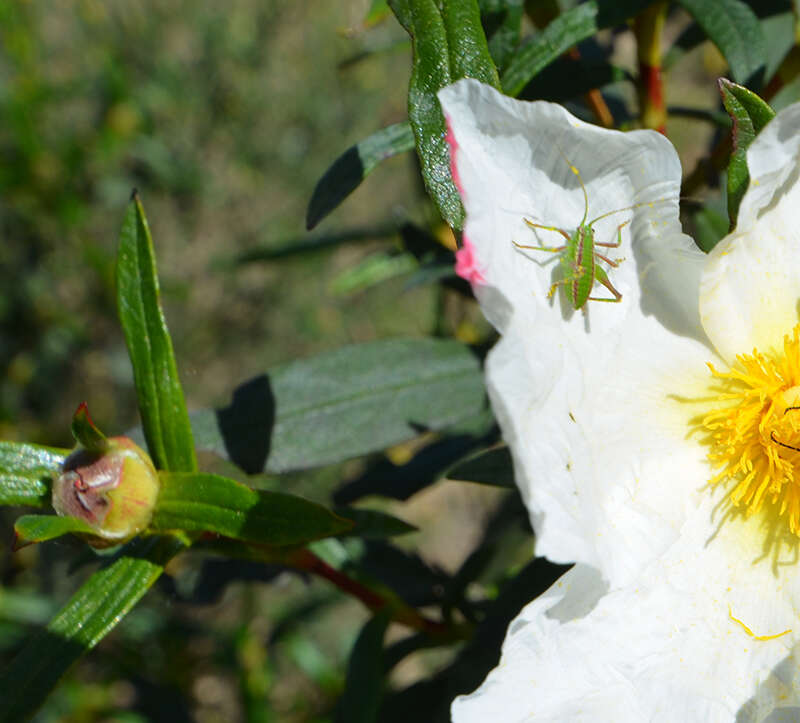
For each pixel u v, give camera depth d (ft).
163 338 0.80
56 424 2.00
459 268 0.74
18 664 0.79
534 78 0.90
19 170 1.73
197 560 1.27
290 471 0.91
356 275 1.14
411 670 1.93
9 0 1.67
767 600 0.83
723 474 0.83
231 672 1.55
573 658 0.79
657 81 0.93
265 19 2.22
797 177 0.81
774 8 0.93
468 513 2.22
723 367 0.84
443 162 0.78
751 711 0.81
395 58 2.36
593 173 0.79
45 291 1.95
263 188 2.31
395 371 0.93
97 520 0.79
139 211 0.80
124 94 1.85
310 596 1.40
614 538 0.80
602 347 0.81
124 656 1.46
